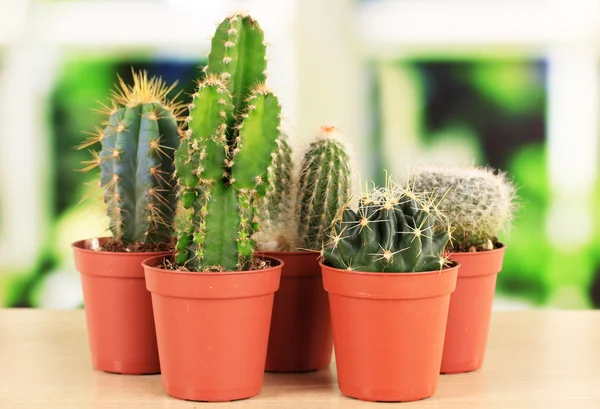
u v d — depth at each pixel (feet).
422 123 3.08
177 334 1.98
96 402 1.99
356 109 3.05
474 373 2.14
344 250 1.96
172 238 2.16
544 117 3.09
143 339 2.12
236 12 2.00
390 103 3.06
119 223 2.16
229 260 1.99
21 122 3.11
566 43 3.04
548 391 2.04
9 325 2.43
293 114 3.03
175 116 2.19
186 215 2.14
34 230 3.16
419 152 3.09
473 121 3.08
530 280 3.18
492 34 3.02
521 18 3.02
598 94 3.06
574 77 3.06
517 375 2.12
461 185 2.13
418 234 1.94
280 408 1.96
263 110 1.95
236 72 1.99
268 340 2.13
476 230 2.14
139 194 2.14
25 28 3.07
